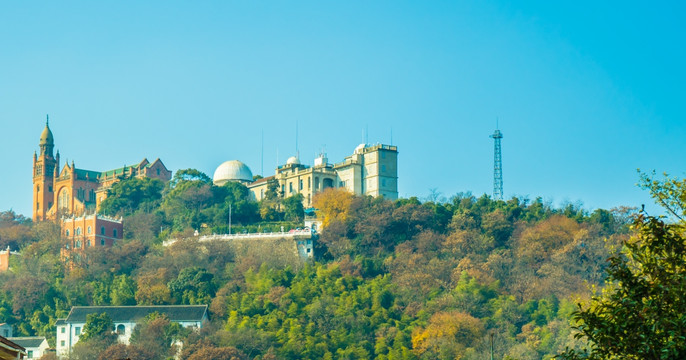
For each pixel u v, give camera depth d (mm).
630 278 171625
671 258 173750
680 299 166000
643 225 179375
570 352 174125
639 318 165750
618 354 168250
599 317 170875
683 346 157750
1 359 171625
